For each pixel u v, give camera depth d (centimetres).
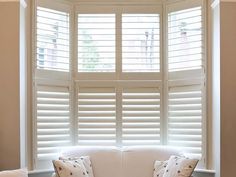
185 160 370
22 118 390
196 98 421
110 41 455
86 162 398
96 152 416
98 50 455
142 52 454
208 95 413
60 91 440
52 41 435
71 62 452
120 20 455
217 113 389
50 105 428
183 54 434
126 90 453
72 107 451
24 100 399
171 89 444
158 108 450
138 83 453
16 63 382
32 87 412
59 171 367
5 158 376
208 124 412
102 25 456
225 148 377
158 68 453
